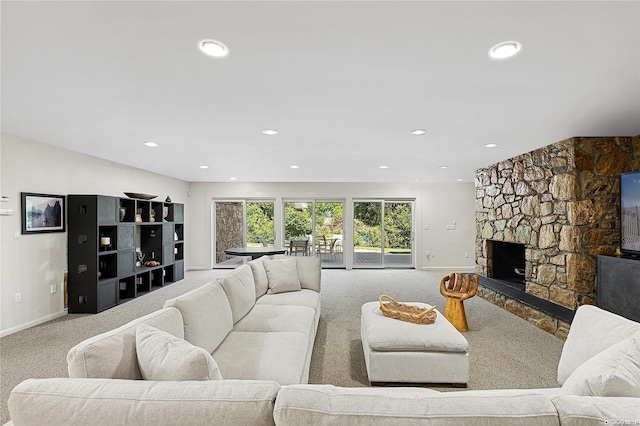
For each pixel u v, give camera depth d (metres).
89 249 4.48
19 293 3.80
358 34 1.63
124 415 0.99
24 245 3.86
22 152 3.83
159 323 1.72
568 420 0.92
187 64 1.96
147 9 1.42
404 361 2.48
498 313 4.46
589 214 3.65
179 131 3.50
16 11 1.42
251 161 5.34
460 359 2.47
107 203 4.71
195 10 1.43
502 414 0.93
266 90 2.36
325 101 2.59
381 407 0.95
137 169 6.12
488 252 5.68
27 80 2.18
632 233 3.23
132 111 2.84
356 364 2.90
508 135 3.61
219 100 2.56
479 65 1.96
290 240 8.46
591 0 1.35
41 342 3.42
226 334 2.43
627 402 0.98
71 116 2.97
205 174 6.95
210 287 2.52
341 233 8.45
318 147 4.25
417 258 8.29
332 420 0.93
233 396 1.01
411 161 5.25
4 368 2.82
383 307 2.98
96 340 1.37
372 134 3.59
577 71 2.04
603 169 3.65
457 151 4.45
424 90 2.36
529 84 2.24
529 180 4.46
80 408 1.01
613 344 1.60
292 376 1.87
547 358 3.03
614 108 2.72
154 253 6.24
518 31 1.59
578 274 3.66
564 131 3.44
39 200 4.04
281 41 1.70
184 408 0.99
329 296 5.45
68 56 1.86
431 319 2.75
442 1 1.37
